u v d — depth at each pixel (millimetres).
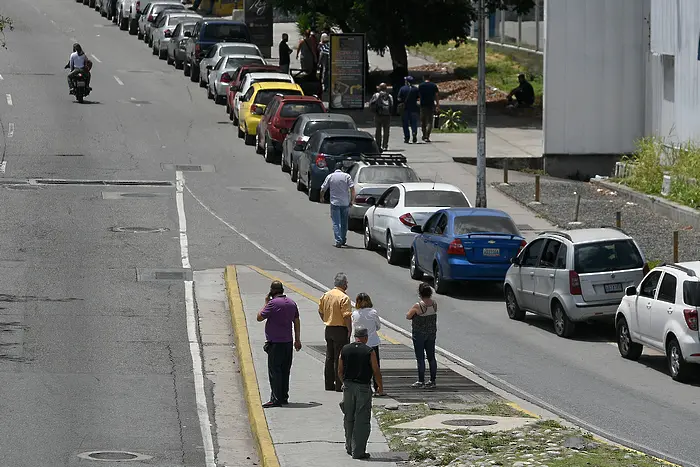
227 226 93812
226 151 124062
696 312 54812
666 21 110000
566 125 119750
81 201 99188
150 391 52250
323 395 50469
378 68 176500
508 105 149750
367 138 103500
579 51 119062
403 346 62312
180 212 97500
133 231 90188
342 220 89312
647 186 103812
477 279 74500
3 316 65438
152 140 126625
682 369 55250
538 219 96938
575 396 52656
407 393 51969
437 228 78250
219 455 43281
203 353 59562
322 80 156250
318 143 103875
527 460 38844
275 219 97250
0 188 102000
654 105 116188
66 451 42688
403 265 85188
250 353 57000
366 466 39406
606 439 44406
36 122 131875
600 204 102500
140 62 181000
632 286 60781
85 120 134750
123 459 42000
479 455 40156
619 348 61500
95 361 57062
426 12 148750
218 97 149375
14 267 77875
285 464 39812
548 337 65938
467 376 55938
